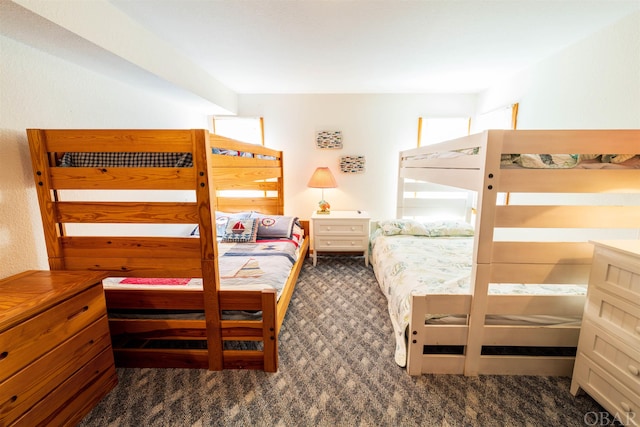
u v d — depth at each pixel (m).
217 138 1.52
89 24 1.43
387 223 3.21
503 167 1.35
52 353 1.16
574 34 1.95
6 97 1.39
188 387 1.50
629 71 1.70
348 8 1.64
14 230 1.45
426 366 1.58
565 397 1.43
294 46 2.14
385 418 1.32
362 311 2.28
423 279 1.89
